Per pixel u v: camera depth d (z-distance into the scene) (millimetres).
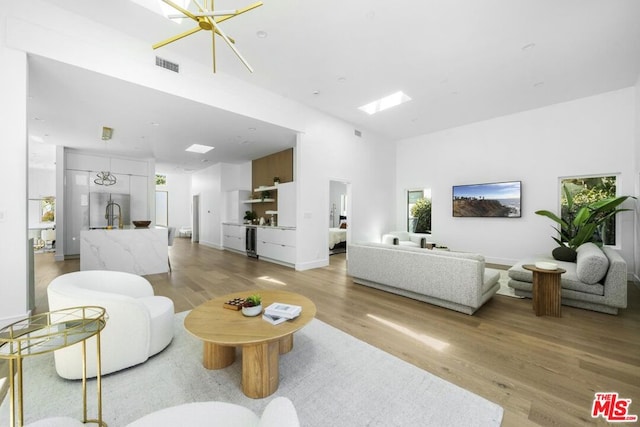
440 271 3133
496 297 3639
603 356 2152
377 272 3807
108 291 2365
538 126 5320
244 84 4320
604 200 4191
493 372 1939
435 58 3643
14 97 2580
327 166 5766
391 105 5312
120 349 1886
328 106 5348
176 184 11734
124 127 4980
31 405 1575
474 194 6105
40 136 5590
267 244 6270
